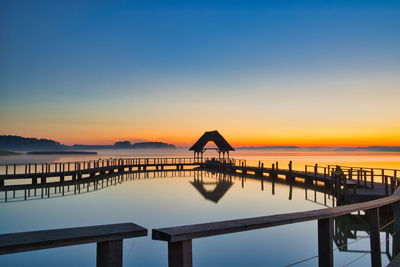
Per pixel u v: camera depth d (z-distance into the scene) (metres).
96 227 2.30
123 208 15.73
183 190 22.48
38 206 16.28
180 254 2.26
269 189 22.78
